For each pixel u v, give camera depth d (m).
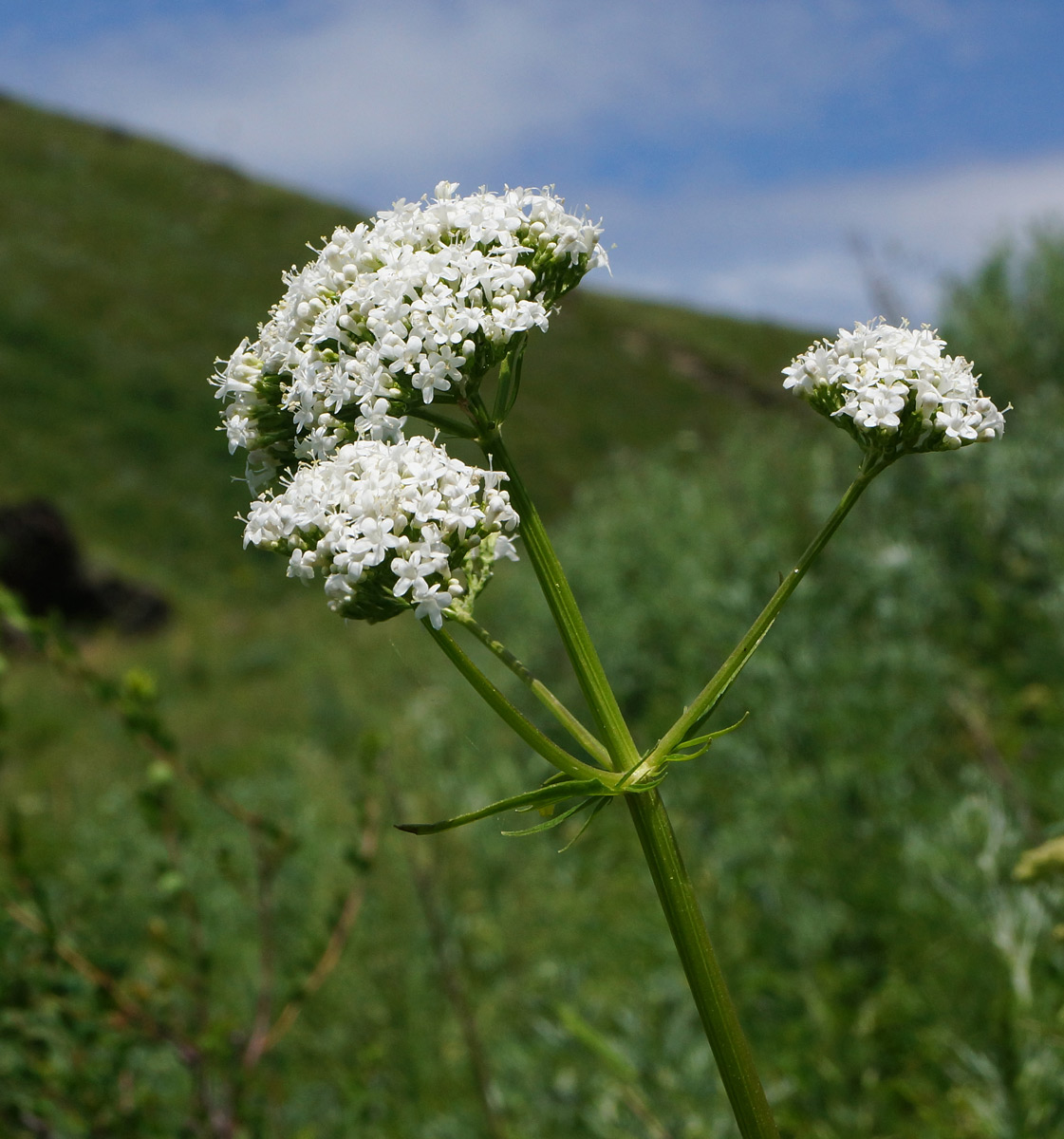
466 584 0.15
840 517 0.14
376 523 0.14
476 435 0.15
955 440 0.15
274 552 0.15
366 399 0.15
